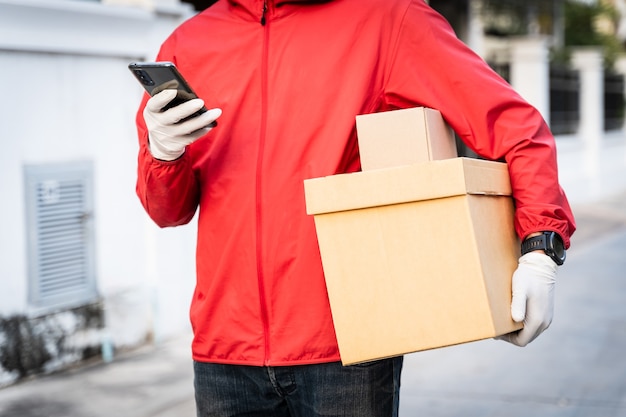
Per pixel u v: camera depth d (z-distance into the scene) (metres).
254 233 1.96
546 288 1.86
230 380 2.03
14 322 4.74
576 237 10.54
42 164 4.86
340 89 1.97
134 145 5.46
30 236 4.81
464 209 1.77
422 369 5.09
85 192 5.12
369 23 1.98
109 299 5.29
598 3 20.91
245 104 2.02
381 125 1.89
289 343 1.94
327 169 1.94
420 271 1.80
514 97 1.95
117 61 5.33
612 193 16.25
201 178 2.07
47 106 4.88
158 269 5.57
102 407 4.39
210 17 2.16
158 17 5.57
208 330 2.03
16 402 4.46
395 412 2.02
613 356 5.27
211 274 2.04
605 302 6.78
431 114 1.91
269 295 1.95
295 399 2.00
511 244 1.95
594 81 15.22
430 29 1.98
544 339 5.70
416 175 1.78
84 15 4.99
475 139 1.96
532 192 1.89
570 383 4.75
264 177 1.96
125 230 5.40
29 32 4.69
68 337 5.05
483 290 1.76
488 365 5.13
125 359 5.23
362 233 1.83
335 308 1.85
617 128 17.52
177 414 4.29
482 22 14.07
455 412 4.32
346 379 1.93
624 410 4.31
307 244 1.94
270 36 2.03
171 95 1.86
